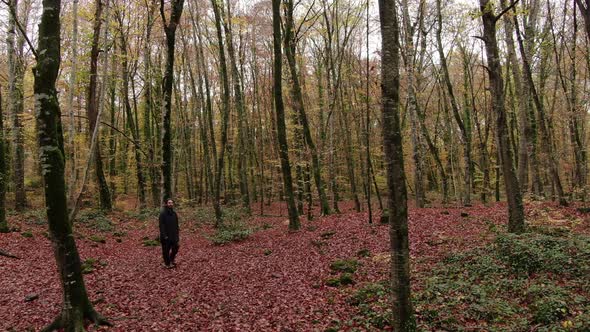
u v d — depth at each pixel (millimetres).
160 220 11078
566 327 5711
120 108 34625
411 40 19094
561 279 7539
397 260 5625
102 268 10867
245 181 24562
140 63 26312
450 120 26578
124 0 21000
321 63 27766
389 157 5551
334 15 23547
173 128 32375
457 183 25219
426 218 15273
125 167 29609
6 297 7973
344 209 24172
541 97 19297
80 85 19766
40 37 6098
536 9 17266
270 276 9969
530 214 14219
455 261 9461
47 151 6105
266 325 6926
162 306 7902
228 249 13672
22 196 19156
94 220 17938
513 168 10562
